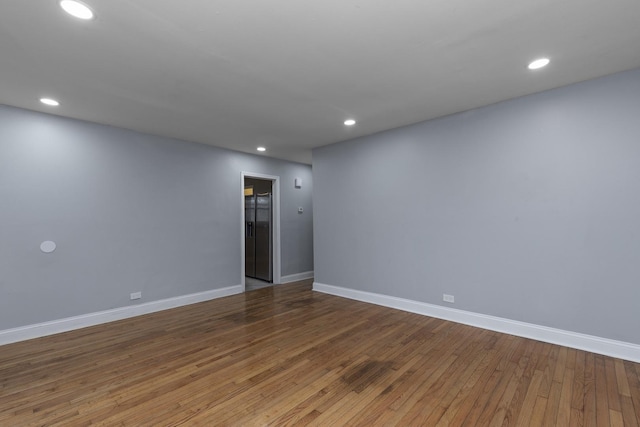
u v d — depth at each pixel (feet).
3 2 5.38
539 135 9.86
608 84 8.73
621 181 8.56
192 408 6.57
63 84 8.83
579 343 9.14
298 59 7.64
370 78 8.72
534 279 9.98
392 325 11.44
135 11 5.73
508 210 10.50
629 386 7.17
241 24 6.21
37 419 6.24
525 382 7.42
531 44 7.11
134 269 13.20
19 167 10.59
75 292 11.64
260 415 6.32
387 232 13.88
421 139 12.69
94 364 8.61
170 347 9.73
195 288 15.24
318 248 16.93
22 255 10.59
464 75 8.63
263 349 9.50
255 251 21.25
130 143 13.25
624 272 8.52
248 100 10.18
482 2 5.68
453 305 11.82
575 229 9.26
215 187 16.28
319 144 16.17
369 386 7.36
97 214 12.25
